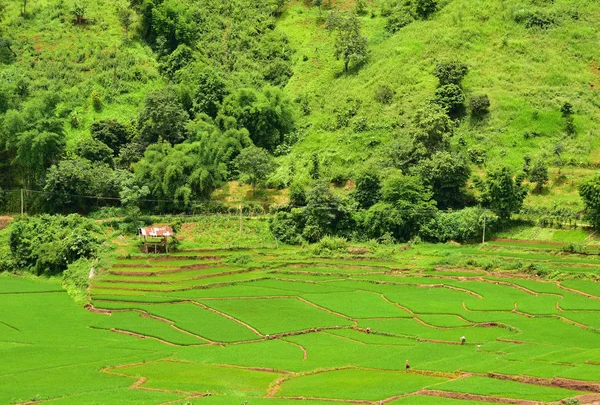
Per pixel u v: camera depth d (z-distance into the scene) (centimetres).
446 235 12731
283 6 19875
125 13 18338
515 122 15012
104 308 10100
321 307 9781
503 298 9762
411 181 13138
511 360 7006
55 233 12406
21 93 15888
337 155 14950
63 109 15875
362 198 13575
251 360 7531
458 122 15150
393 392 6216
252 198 14550
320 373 7025
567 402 5678
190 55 17500
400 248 12688
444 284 10750
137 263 12100
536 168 13525
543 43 16850
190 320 9281
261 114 15712
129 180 13938
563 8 17650
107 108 16288
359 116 15712
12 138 14162
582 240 12038
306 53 18350
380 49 17600
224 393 6412
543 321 8669
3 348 8244
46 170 14200
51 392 6462
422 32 17600
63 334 8969
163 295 10538
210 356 7750
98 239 12544
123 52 17625
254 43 18662
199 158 14588
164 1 18162
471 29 17212
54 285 11581
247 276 11556
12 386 6688
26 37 17738
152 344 8406
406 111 15362
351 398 6091
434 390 6169
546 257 11519
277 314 9462
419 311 9331
